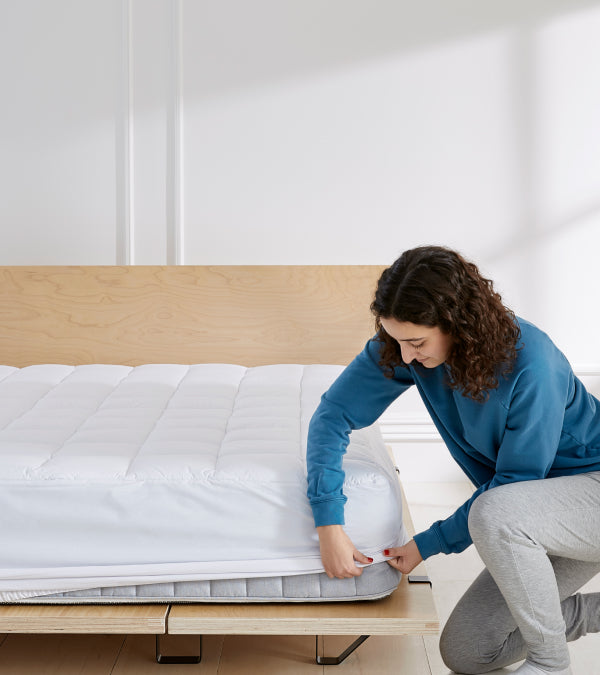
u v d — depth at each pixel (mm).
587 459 1765
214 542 1808
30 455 1905
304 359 3262
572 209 3260
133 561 1814
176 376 2834
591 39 3172
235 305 3246
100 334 3256
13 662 2008
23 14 3221
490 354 1565
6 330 3254
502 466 1738
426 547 1804
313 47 3225
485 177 3268
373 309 1648
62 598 1842
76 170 3293
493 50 3201
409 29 3205
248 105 3256
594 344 3336
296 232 3322
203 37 3223
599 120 3205
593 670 1969
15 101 3266
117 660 2023
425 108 3242
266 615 1791
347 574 1764
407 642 2129
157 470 1831
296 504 1803
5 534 1812
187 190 3305
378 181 3287
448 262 1553
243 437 2072
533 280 3312
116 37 3221
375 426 2348
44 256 3348
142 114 3264
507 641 1868
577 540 1682
